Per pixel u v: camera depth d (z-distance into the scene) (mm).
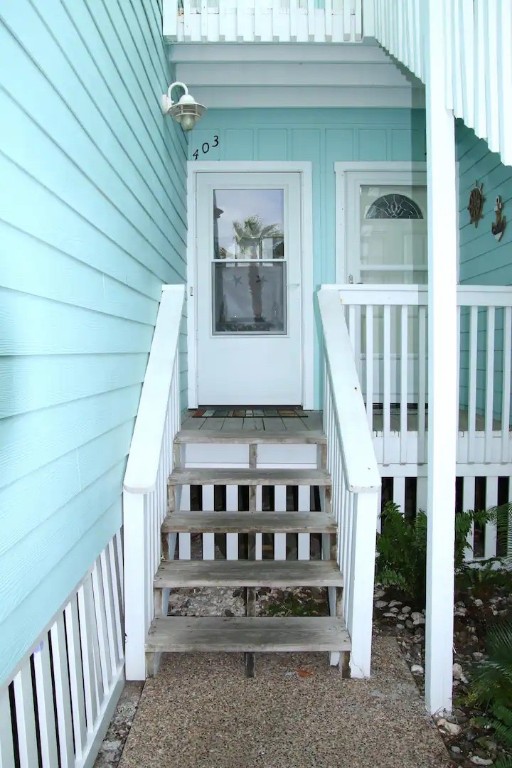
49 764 1588
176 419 3410
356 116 4605
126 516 2320
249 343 4680
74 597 1832
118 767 1914
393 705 2236
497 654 2262
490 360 3418
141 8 2771
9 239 1311
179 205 4180
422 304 3301
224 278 4668
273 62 3906
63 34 1655
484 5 1920
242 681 2377
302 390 4676
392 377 4730
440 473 2201
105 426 2143
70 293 1729
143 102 2834
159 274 3332
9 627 1329
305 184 4605
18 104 1351
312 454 3400
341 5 3613
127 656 2369
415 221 4723
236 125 4570
